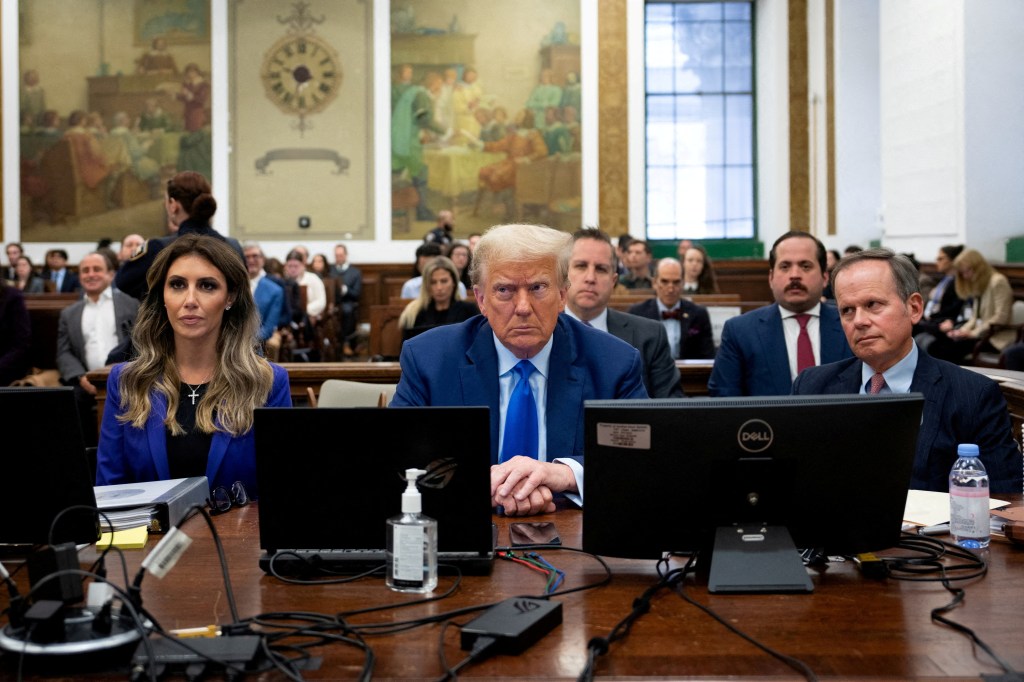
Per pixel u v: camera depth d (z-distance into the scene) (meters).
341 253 15.02
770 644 1.57
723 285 14.98
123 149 15.34
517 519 2.40
